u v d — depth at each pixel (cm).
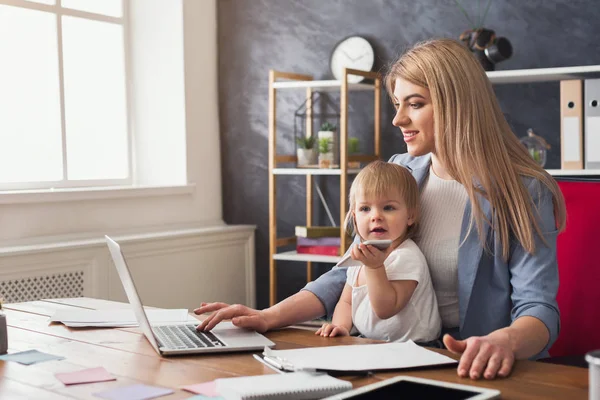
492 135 168
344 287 187
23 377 137
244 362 145
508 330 144
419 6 373
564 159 308
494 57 328
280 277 422
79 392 127
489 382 128
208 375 136
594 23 333
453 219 180
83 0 387
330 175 404
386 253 161
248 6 420
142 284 370
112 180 402
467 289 172
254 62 420
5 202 325
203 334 167
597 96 299
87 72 389
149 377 135
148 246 371
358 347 152
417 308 170
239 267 424
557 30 342
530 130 322
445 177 184
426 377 132
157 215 396
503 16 353
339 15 395
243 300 428
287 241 401
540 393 122
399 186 175
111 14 404
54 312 200
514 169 169
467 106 167
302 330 175
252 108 423
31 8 358
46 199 340
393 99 185
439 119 169
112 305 211
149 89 414
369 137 391
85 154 388
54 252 329
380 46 384
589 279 197
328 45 399
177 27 405
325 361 139
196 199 418
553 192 170
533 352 146
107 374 137
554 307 157
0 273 310
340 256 371
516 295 164
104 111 399
